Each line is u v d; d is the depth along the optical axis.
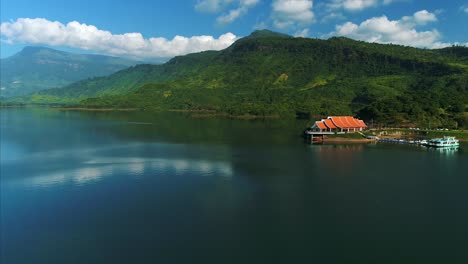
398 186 82.44
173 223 60.06
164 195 74.81
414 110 181.88
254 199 72.31
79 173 93.31
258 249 51.28
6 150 127.94
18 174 92.25
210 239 54.25
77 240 54.16
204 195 74.62
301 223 60.22
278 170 97.62
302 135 175.25
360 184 83.94
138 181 85.50
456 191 78.56
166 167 100.50
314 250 51.12
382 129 169.00
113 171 95.62
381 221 61.38
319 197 73.81
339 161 110.44
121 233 56.25
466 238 55.09
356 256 49.59
